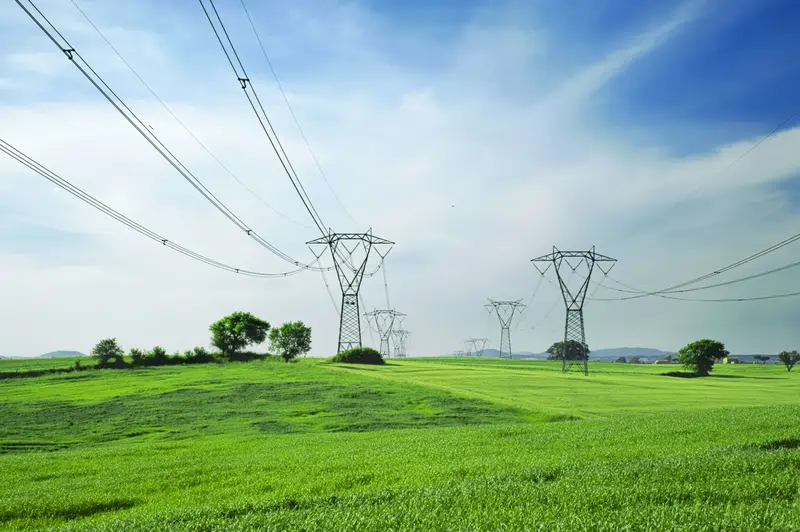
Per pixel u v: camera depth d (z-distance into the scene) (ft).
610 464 46.60
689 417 98.07
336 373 247.29
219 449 92.94
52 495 53.31
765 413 97.25
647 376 341.62
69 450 107.65
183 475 62.08
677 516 29.27
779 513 29.32
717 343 398.21
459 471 50.03
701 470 41.37
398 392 185.78
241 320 409.08
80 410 165.17
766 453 47.60
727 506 30.94
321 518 31.17
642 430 78.38
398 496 37.19
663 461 46.06
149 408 165.07
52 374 290.97
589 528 27.58
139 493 53.67
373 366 325.01
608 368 473.67
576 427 91.45
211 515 35.17
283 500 39.14
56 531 33.86
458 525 28.53
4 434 131.44
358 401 169.78
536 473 44.70
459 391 190.29
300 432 123.24
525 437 79.05
